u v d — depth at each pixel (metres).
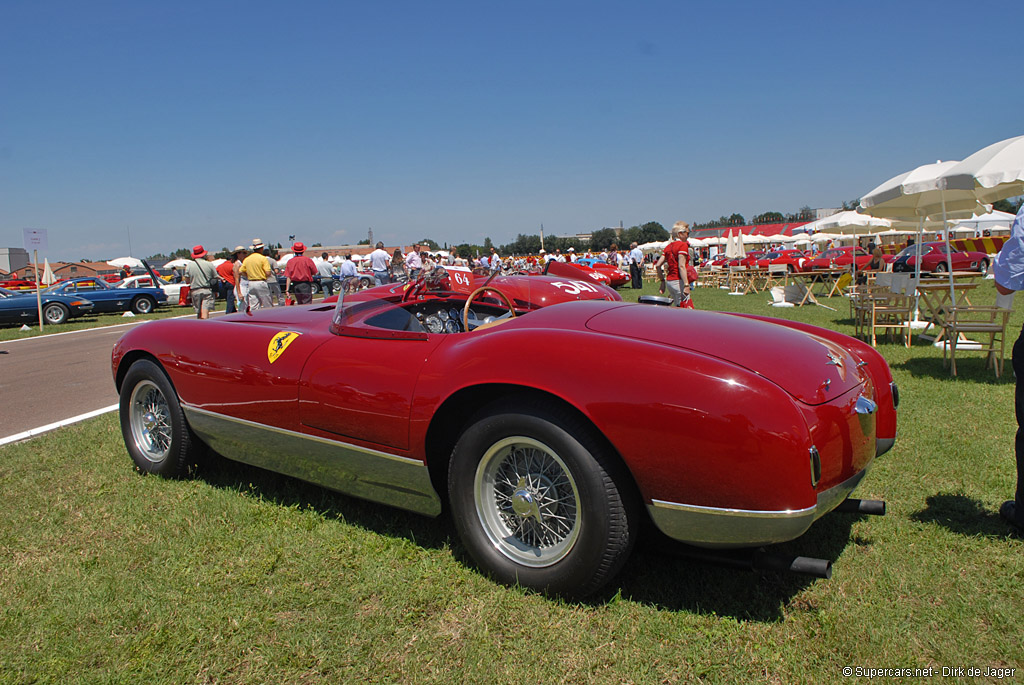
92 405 5.95
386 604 2.25
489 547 2.36
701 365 2.01
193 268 11.83
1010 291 2.83
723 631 2.06
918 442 3.83
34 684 1.89
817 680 1.84
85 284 19.53
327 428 2.71
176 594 2.35
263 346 3.02
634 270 21.31
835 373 2.25
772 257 31.19
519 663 1.93
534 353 2.20
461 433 2.38
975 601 2.17
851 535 2.69
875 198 7.98
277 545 2.70
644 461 1.99
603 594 2.29
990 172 6.05
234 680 1.91
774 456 1.88
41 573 2.51
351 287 3.07
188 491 3.33
